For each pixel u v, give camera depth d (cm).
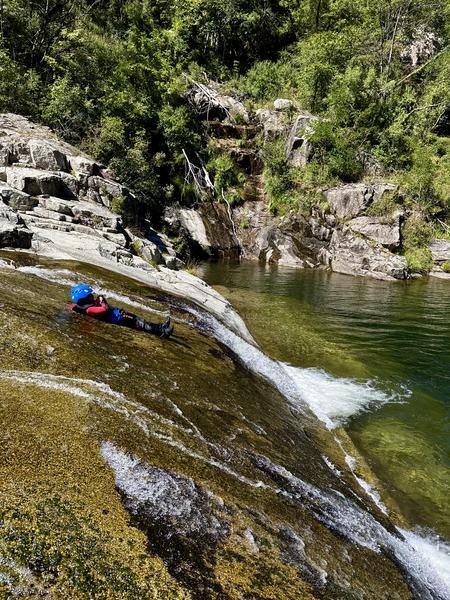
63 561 228
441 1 3703
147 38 3334
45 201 1248
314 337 1220
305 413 758
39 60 2450
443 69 3634
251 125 3547
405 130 3297
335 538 394
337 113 3253
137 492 307
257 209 3123
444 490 602
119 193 1585
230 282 2006
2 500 253
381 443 710
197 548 283
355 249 2675
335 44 3503
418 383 964
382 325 1428
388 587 372
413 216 2859
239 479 391
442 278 2586
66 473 297
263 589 276
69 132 2097
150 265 1234
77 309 662
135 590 230
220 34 4181
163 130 2997
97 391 421
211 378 627
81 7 3275
